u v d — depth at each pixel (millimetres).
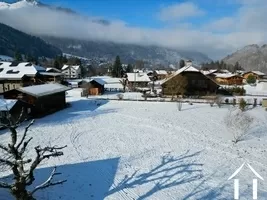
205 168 20750
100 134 28297
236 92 64062
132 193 16719
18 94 36406
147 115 37750
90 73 148625
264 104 46188
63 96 43438
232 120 32250
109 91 68312
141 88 73250
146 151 23812
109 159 21641
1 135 26078
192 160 22188
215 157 23016
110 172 19422
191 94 57750
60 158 21188
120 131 29641
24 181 11508
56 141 25281
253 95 63812
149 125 32375
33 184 16844
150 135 28469
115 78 117500
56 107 41188
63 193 16172
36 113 35656
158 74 115688
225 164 21688
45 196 15664
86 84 62562
